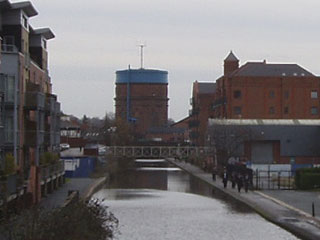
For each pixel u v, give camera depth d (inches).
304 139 5388.8
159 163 7504.9
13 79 2741.1
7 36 2987.2
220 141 5147.6
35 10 3132.4
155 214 2541.8
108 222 2228.1
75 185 3681.1
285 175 4734.3
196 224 2250.2
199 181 4409.5
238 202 2992.1
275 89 6540.4
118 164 6688.0
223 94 6673.2
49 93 3887.8
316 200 2918.3
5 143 2687.0
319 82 6574.8
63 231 1526.8
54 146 3683.6
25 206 2110.0
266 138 5319.9
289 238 1939.0
